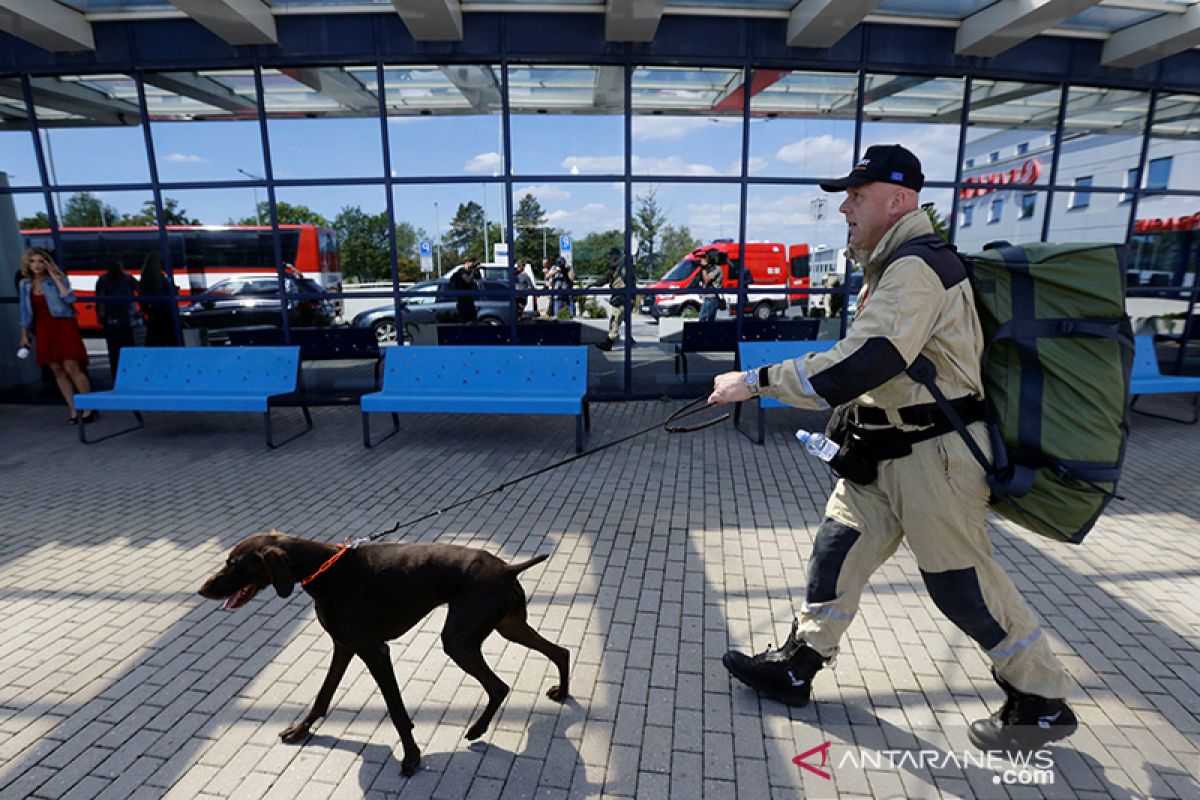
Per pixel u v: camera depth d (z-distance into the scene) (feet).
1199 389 19.98
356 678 9.20
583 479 17.20
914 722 8.20
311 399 26.03
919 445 6.73
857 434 7.26
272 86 23.22
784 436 21.15
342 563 7.17
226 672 9.37
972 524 6.83
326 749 7.86
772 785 7.23
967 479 6.60
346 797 7.13
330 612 7.16
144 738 8.09
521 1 21.24
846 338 6.47
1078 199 25.40
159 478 17.63
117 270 25.02
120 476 17.84
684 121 23.68
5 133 24.31
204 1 19.06
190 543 13.58
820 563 7.92
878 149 6.85
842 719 8.25
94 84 23.56
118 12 21.61
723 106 23.62
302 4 21.11
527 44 22.20
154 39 22.53
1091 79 23.82
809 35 21.38
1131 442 20.53
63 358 22.94
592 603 11.01
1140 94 24.85
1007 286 6.68
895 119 24.16
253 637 10.25
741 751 7.73
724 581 11.75
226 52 22.57
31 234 25.05
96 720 8.42
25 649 9.96
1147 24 21.63
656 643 9.87
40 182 24.43
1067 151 25.02
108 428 23.12
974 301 6.75
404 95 23.26
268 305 25.18
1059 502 6.41
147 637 10.25
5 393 27.07
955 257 6.68
